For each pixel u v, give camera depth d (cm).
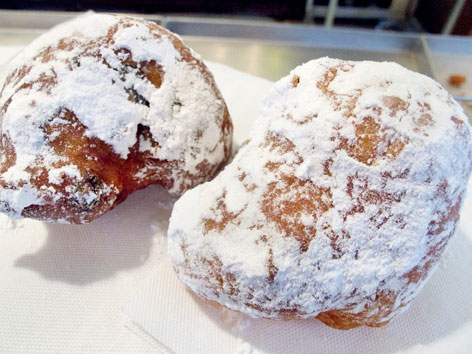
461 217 12
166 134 11
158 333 10
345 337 10
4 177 10
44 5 22
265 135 10
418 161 8
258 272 8
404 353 10
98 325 10
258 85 17
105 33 11
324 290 8
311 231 8
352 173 9
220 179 10
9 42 19
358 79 9
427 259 9
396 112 9
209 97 12
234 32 21
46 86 10
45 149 10
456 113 9
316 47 21
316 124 9
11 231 12
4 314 10
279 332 10
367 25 24
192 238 9
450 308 11
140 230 12
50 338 10
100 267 11
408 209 8
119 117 10
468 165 9
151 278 11
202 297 10
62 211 10
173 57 11
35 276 11
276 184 9
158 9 24
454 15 22
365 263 8
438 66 20
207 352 10
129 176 11
